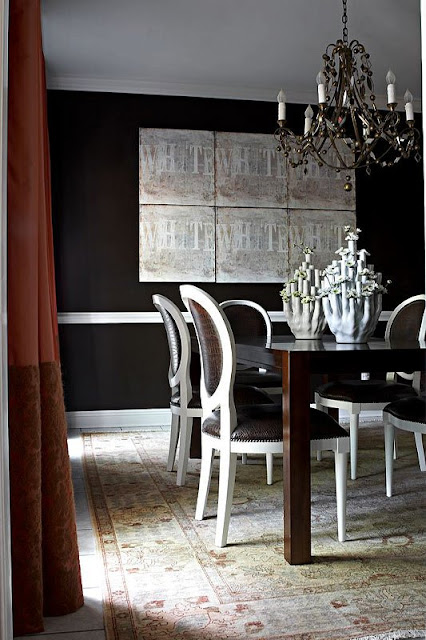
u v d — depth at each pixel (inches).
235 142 232.1
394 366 100.3
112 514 122.9
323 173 238.2
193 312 110.0
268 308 235.0
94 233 224.7
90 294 224.1
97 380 224.4
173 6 170.7
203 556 101.0
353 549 102.9
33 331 72.9
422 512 122.2
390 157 243.8
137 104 227.5
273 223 234.4
